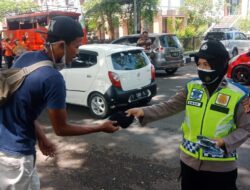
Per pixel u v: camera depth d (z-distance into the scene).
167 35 13.75
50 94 2.48
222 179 2.57
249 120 2.47
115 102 7.66
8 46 16.70
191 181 2.68
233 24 31.56
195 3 27.30
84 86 8.02
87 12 23.52
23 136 2.59
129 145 6.04
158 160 5.35
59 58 2.59
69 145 6.09
